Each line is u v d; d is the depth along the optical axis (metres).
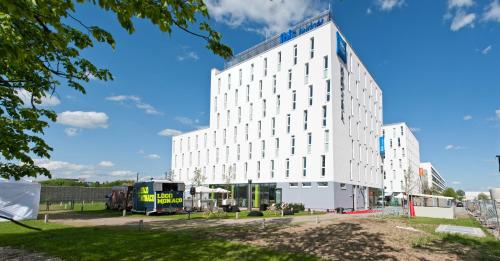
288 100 40.41
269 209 33.22
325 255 9.66
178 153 62.38
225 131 49.62
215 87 52.31
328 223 18.78
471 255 10.31
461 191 135.62
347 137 39.69
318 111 36.97
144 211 27.16
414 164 93.75
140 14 3.96
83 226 17.75
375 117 53.81
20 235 13.70
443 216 28.38
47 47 5.92
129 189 31.05
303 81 39.03
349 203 38.38
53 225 18.08
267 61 44.00
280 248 10.68
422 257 9.76
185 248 10.59
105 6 3.79
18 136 6.49
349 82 42.34
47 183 57.09
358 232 14.83
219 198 44.09
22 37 4.61
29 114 6.75
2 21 3.96
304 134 37.97
